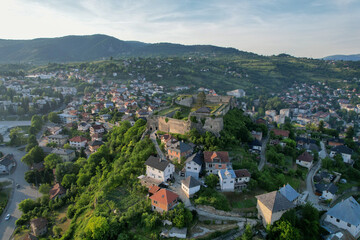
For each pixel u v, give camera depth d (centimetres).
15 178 14438
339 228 7812
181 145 9938
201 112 12006
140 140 11919
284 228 6775
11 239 9694
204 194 7975
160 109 14562
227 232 6988
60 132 19900
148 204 7706
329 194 9275
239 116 14312
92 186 11062
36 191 13112
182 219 6938
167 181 8900
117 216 7481
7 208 11706
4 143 19288
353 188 10775
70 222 9550
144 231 6969
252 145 11750
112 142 14850
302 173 10700
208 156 9325
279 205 7100
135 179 9294
